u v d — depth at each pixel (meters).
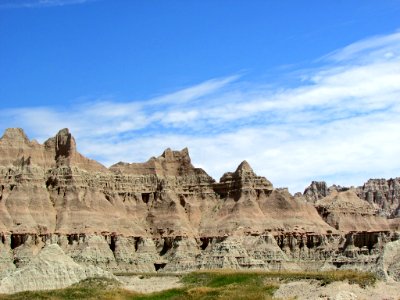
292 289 181.00
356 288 174.25
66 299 186.38
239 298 175.62
